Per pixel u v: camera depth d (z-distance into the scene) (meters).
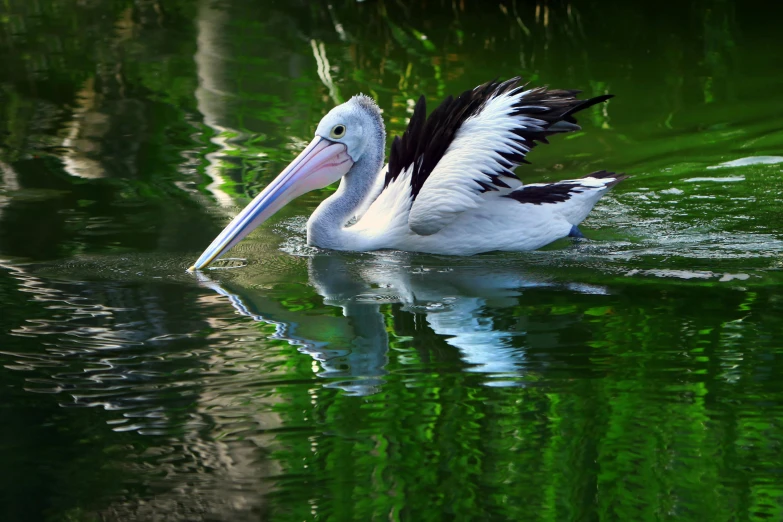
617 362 8.55
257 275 10.99
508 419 7.56
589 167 14.62
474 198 11.52
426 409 7.76
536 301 10.11
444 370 8.48
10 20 24.84
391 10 24.58
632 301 10.03
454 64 20.14
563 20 23.45
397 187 12.12
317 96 18.31
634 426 7.44
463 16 23.98
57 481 6.77
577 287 10.51
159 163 14.90
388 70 19.77
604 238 12.10
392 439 7.29
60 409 7.75
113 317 9.59
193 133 16.36
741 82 18.55
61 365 8.52
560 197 11.99
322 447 7.17
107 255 11.36
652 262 11.23
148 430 7.41
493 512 6.36
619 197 13.46
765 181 13.83
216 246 11.16
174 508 6.43
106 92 18.81
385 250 12.01
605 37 21.95
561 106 11.62
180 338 9.13
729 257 11.32
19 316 9.60
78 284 10.49
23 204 13.16
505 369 8.43
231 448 7.17
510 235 11.75
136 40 22.64
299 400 7.91
